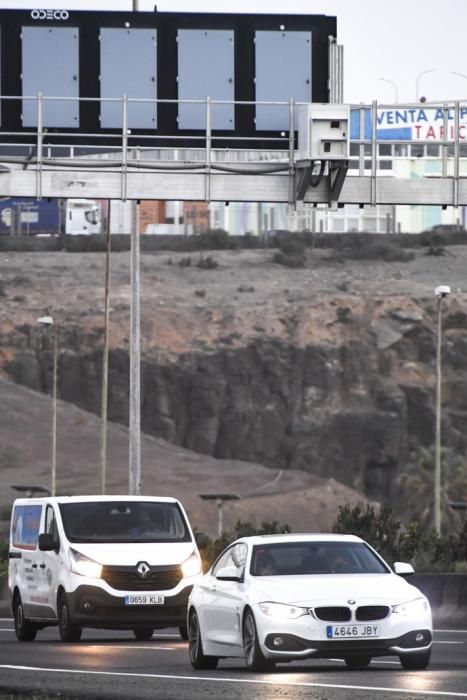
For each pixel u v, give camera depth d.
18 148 87.38
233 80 85.94
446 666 51.91
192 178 77.94
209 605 53.78
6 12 85.25
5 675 50.72
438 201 79.38
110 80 85.75
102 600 70.06
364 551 54.38
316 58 86.44
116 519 73.25
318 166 78.88
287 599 50.00
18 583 77.06
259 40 86.06
